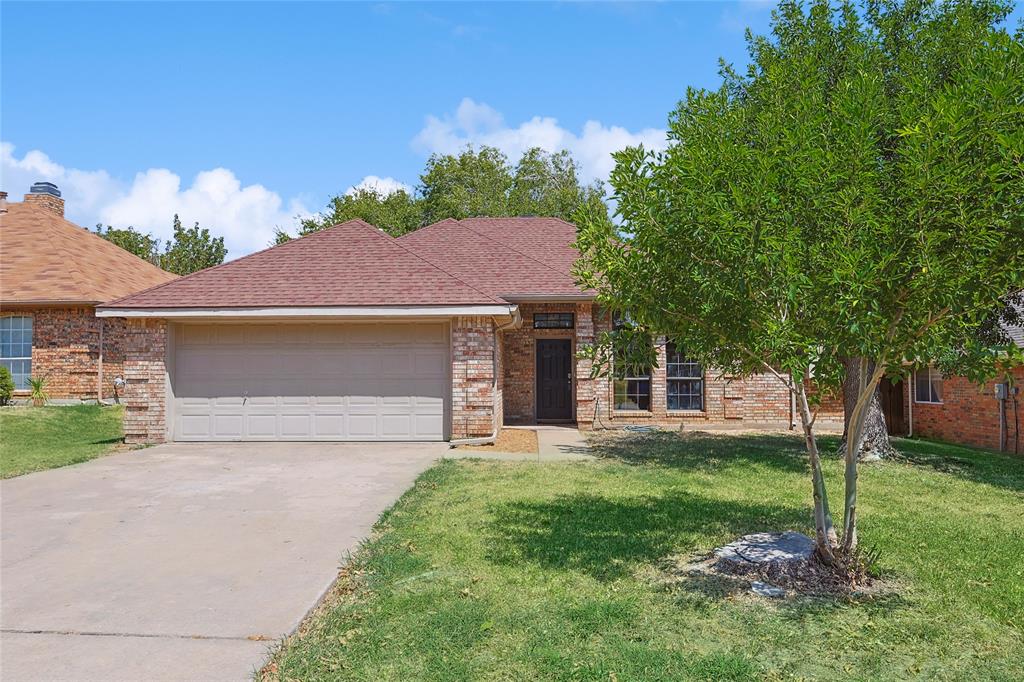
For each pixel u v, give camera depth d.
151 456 11.82
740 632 4.44
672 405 17.36
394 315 12.97
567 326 17.53
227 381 13.63
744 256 4.93
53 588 5.21
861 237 4.55
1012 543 6.52
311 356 13.64
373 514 7.55
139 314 13.03
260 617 4.62
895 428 17.09
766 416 16.92
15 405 19.11
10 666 3.91
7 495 8.63
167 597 5.01
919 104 5.00
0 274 20.12
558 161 44.78
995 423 13.62
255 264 14.33
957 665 4.02
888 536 6.70
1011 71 4.54
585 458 11.72
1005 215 4.33
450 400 13.51
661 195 5.37
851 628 4.52
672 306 5.41
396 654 4.06
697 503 8.10
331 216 40.97
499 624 4.47
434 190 40.72
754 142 6.16
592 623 4.51
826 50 10.64
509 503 8.02
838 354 5.21
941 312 4.70
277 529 6.93
